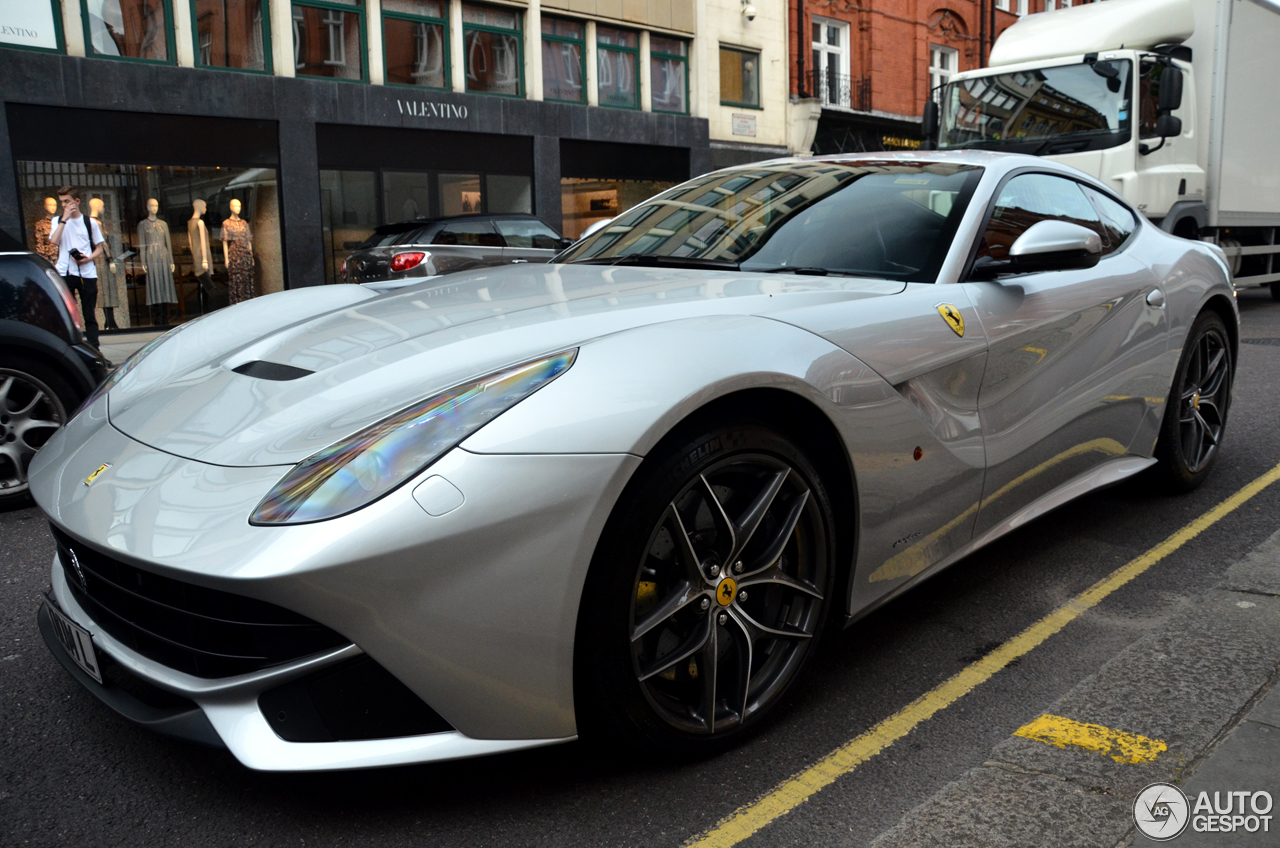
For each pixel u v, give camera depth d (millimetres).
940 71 23484
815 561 2080
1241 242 9852
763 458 1918
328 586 1509
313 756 1608
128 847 1711
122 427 2082
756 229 2873
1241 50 8969
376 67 14320
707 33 18312
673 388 1748
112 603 1866
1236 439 4633
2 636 2695
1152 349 3254
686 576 1853
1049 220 2857
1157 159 8211
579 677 1746
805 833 1705
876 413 2113
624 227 3240
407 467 1597
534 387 1708
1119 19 8305
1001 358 2508
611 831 1724
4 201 11328
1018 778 1811
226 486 1696
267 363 2156
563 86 16641
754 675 2035
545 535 1611
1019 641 2498
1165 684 2141
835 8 20531
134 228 12344
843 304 2219
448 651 1586
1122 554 3131
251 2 13141
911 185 2879
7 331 4035
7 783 1927
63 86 11586
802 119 19969
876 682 2291
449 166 15234
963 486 2416
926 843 1630
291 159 13469
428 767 1947
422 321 2260
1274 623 2430
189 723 1716
